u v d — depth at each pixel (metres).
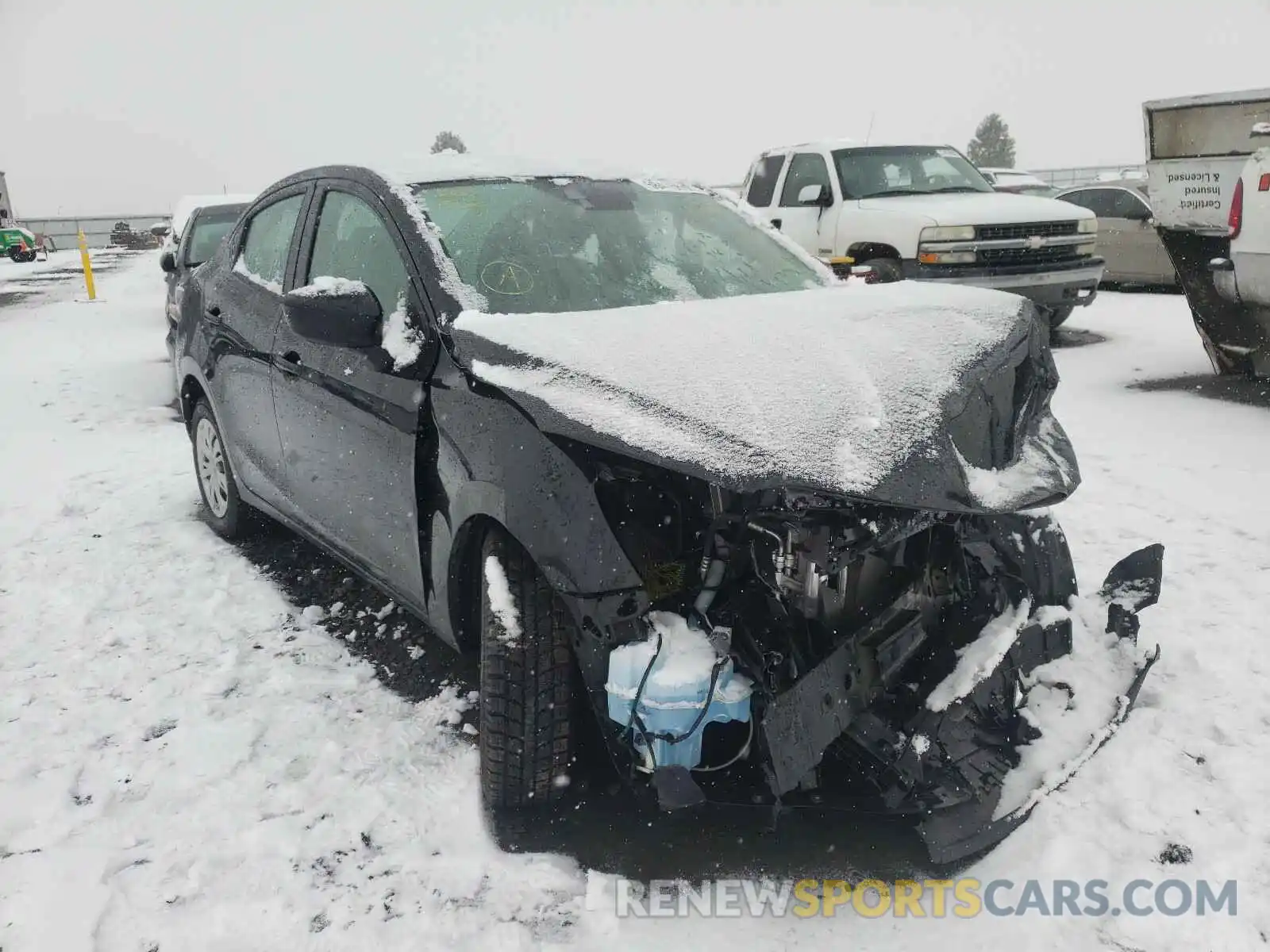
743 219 3.87
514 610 2.39
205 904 2.30
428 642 3.60
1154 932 2.12
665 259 3.39
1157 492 4.80
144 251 41.91
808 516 2.15
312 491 3.56
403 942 2.17
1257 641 3.26
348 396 3.14
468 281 2.96
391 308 3.04
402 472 2.86
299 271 3.66
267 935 2.20
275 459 3.87
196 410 4.82
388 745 2.91
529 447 2.37
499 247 3.13
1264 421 5.95
